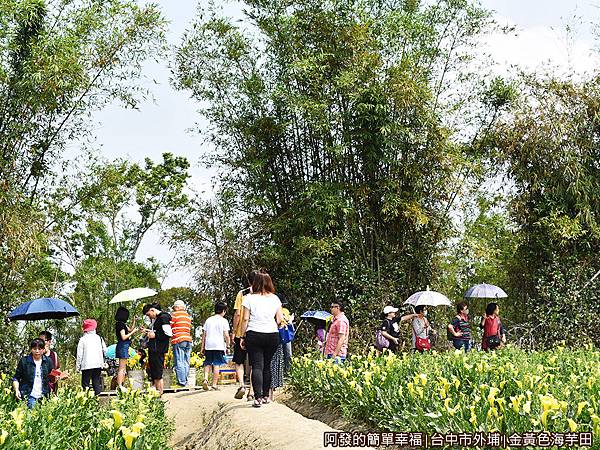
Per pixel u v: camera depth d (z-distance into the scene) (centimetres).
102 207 1934
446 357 1102
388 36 1952
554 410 655
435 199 1961
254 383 1013
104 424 671
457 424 693
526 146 1920
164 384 1531
